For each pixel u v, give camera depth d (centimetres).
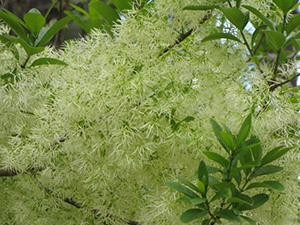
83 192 106
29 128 108
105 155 97
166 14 99
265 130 94
